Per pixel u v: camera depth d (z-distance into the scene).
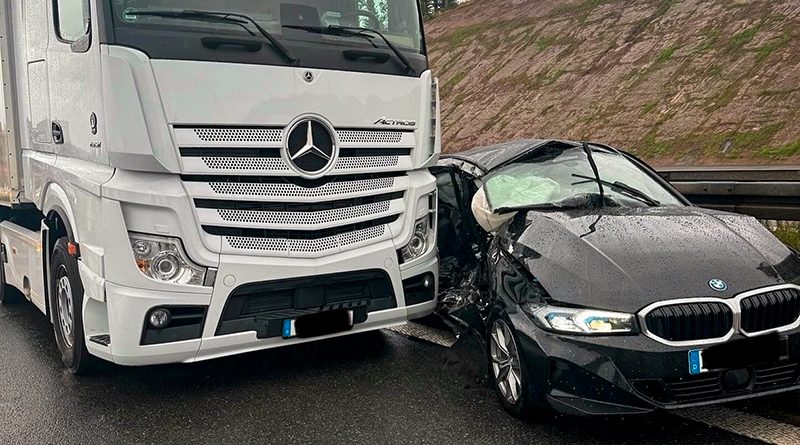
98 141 4.16
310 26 4.45
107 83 3.98
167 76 3.97
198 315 4.19
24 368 5.22
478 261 5.42
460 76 40.28
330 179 4.46
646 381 3.38
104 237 4.09
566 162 5.41
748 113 23.33
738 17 29.52
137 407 4.41
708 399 3.41
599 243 3.93
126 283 4.06
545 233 4.25
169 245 4.07
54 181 4.93
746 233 4.12
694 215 4.44
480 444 3.68
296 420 4.12
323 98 4.39
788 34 26.55
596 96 30.06
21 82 5.59
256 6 4.32
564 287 3.71
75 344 4.77
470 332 4.89
